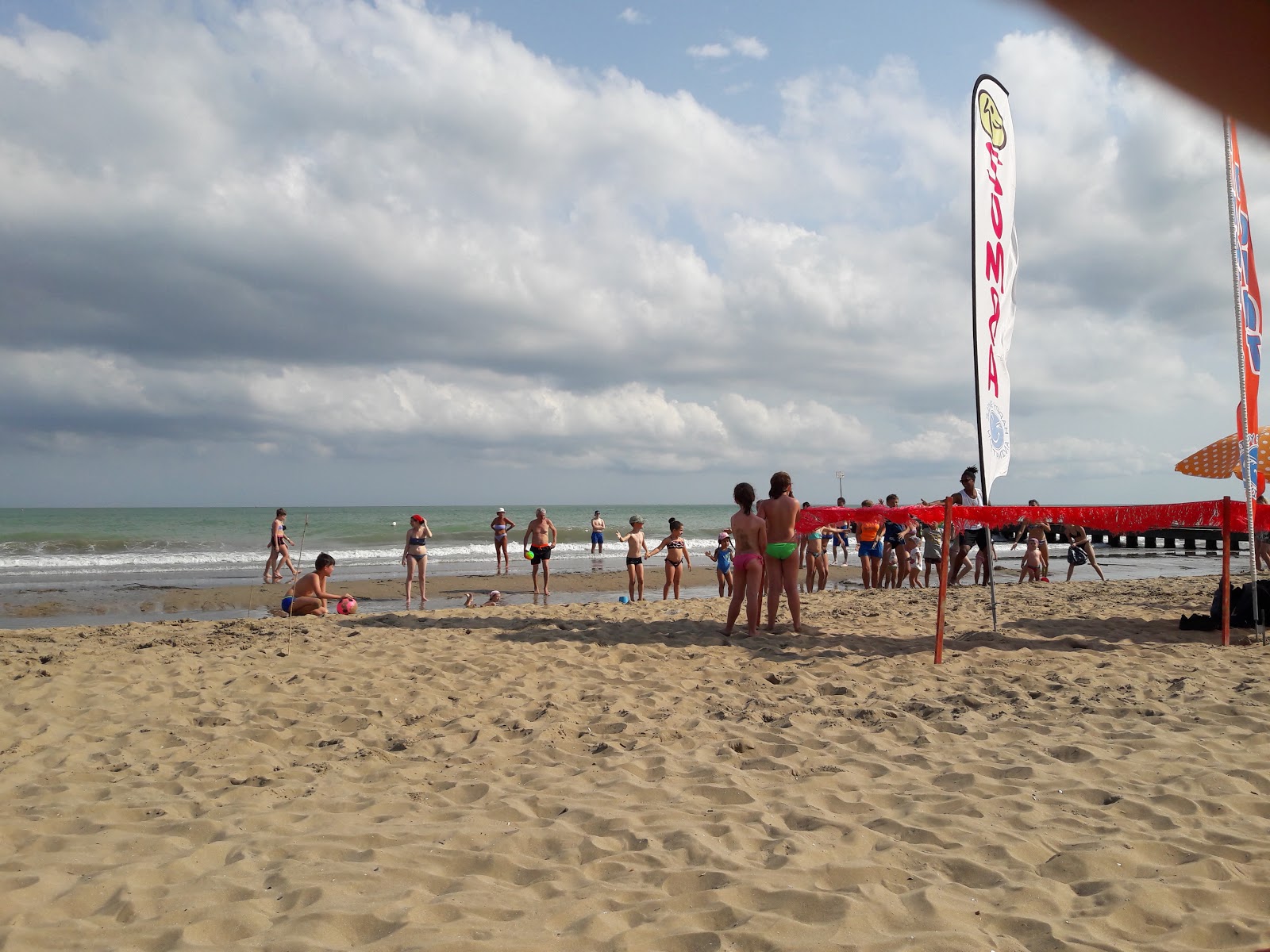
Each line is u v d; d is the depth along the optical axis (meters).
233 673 7.44
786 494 9.23
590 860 3.59
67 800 4.41
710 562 29.53
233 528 48.12
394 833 3.88
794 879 3.33
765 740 5.33
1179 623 9.44
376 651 8.41
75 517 64.94
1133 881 3.24
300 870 3.45
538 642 8.84
